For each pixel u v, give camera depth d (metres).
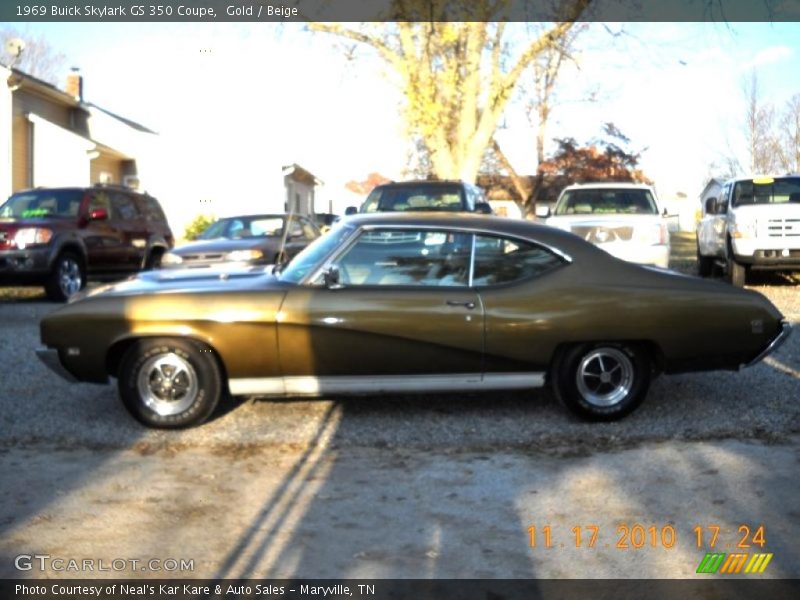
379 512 5.19
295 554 4.64
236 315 6.54
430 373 6.71
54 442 6.51
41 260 14.26
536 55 22.97
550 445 6.39
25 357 9.57
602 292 6.72
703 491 5.48
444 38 22.05
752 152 39.25
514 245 6.86
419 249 6.82
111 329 6.56
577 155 37.97
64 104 29.64
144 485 5.64
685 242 35.16
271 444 6.45
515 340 6.66
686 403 7.43
